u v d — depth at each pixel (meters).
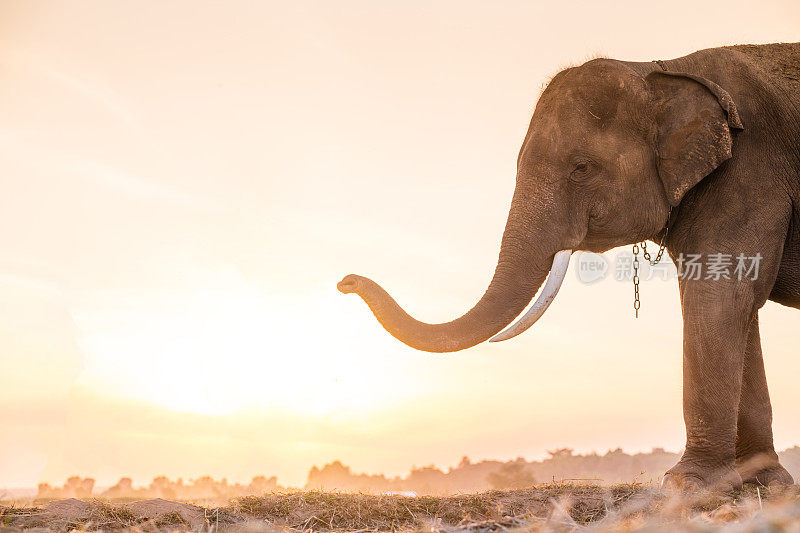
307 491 5.91
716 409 6.29
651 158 6.74
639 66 7.13
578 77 6.96
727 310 6.39
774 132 6.73
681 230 6.85
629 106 6.77
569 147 6.76
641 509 4.97
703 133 6.60
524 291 6.57
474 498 5.70
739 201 6.60
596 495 5.60
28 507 5.09
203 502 6.53
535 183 6.79
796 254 6.82
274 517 5.27
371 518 5.31
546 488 6.07
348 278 6.41
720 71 6.95
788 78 6.94
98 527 4.58
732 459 6.27
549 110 6.95
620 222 6.75
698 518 3.52
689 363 6.45
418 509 5.46
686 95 6.74
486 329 6.41
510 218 6.80
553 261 6.66
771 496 5.48
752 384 7.10
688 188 6.59
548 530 3.36
